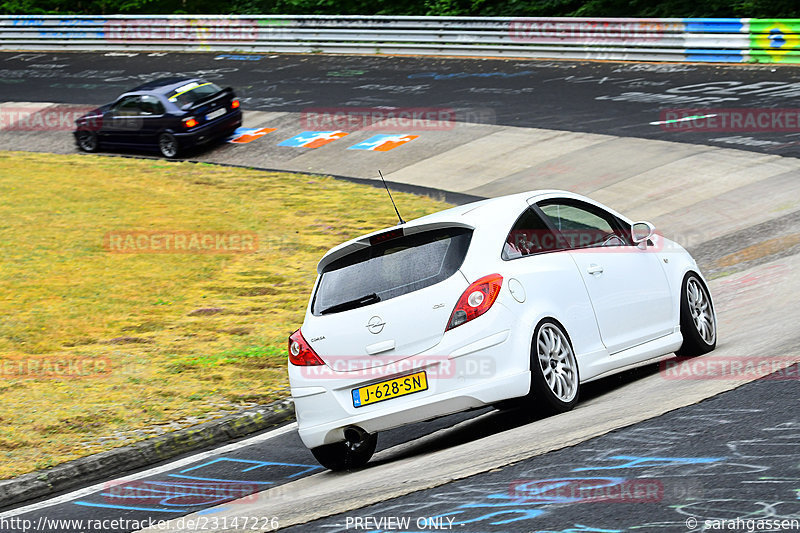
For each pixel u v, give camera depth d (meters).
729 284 43.41
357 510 19.56
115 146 99.88
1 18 155.62
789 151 68.12
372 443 26.77
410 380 24.41
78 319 48.44
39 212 74.44
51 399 35.62
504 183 74.12
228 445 30.33
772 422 20.56
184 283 54.97
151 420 32.22
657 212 61.38
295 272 56.31
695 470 18.33
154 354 41.38
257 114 107.31
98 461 28.72
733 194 61.28
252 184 82.38
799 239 49.41
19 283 55.81
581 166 74.12
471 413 29.83
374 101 105.44
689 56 103.31
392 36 127.56
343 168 85.75
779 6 124.12
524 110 93.19
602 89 96.94
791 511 15.74
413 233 25.69
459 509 18.27
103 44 149.12
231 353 40.62
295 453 28.50
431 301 24.42
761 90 87.62
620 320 27.69
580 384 28.22
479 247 24.98
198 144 96.12
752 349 28.66
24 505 26.27
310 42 134.12
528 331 24.55
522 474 19.81
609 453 20.17
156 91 97.56
